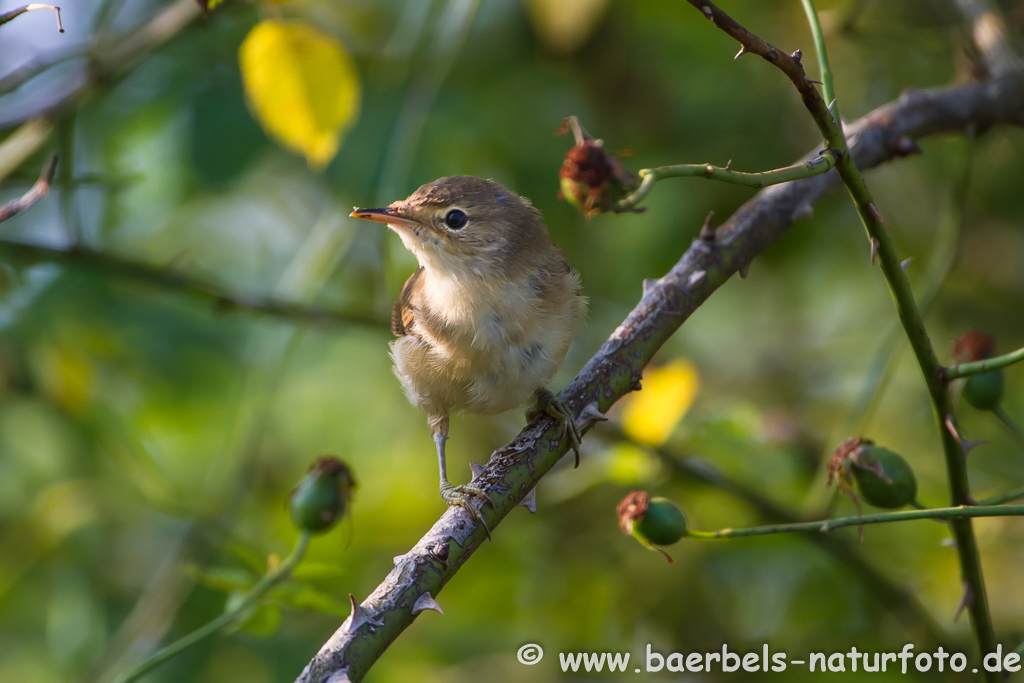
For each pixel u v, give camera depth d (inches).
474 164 346.9
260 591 218.1
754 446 321.7
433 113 339.3
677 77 368.8
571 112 361.1
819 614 343.6
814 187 238.5
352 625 156.4
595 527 374.0
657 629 357.4
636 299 370.9
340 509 223.1
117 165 353.7
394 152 326.6
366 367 396.5
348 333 383.6
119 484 360.2
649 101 371.6
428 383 262.5
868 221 171.5
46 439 367.9
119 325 368.2
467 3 293.7
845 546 300.7
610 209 152.9
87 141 356.2
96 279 361.4
